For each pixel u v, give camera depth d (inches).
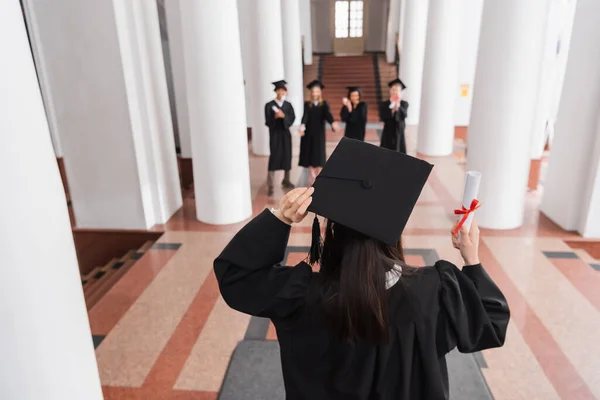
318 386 44.6
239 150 221.5
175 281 170.9
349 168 48.1
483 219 214.8
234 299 45.0
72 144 213.6
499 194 207.9
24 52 50.7
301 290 43.5
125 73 200.4
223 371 122.3
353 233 43.9
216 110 209.9
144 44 209.6
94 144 212.4
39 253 52.8
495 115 198.4
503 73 192.1
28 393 53.8
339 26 778.2
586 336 135.0
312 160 288.0
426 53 355.3
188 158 319.3
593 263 184.9
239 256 44.2
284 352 45.6
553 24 272.1
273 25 347.9
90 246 229.6
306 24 671.1
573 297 155.2
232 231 218.8
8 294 50.4
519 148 201.0
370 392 43.7
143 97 211.9
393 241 42.2
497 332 45.5
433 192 273.1
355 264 41.7
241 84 215.5
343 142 50.9
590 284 163.6
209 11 195.0
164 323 144.6
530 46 187.6
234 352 127.6
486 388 110.4
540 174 309.0
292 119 264.7
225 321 144.9
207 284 168.4
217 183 221.3
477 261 48.0
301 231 216.2
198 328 141.6
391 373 43.1
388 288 42.6
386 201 44.9
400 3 641.0
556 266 176.7
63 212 56.8
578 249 198.5
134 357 128.8
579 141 200.1
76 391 59.9
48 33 196.5
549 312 146.7
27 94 50.9
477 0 417.7
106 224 226.2
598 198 196.1
